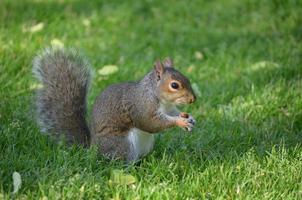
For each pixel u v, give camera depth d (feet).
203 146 32.40
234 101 39.19
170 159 30.17
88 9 58.18
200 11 58.70
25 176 27.40
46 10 55.31
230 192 27.27
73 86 32.89
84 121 32.78
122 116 30.35
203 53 49.32
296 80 42.06
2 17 53.11
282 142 32.55
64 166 28.17
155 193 26.53
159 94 29.78
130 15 57.06
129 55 47.88
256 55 48.06
